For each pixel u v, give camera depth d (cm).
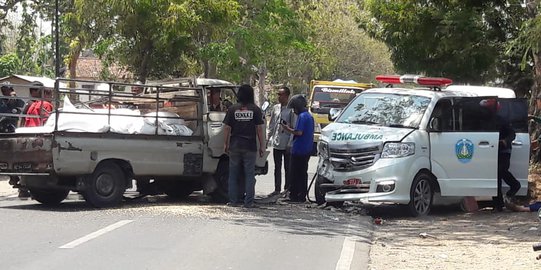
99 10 1973
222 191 1418
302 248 967
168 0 1925
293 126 1459
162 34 1942
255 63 2906
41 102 1415
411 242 1073
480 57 2116
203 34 2131
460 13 2064
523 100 1435
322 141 1352
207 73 2369
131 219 1145
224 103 1465
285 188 1494
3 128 1566
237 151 1315
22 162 1237
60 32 3375
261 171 1462
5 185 1702
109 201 1277
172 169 1338
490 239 1104
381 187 1260
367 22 2391
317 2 5034
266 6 2836
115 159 1276
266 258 893
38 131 1231
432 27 2142
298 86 5753
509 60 2138
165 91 1434
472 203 1391
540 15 1410
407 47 2242
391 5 2186
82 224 1090
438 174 1318
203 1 2030
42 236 987
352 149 1291
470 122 1352
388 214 1346
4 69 4391
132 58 2016
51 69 4447
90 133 1234
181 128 1364
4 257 854
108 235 1003
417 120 1320
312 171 2203
